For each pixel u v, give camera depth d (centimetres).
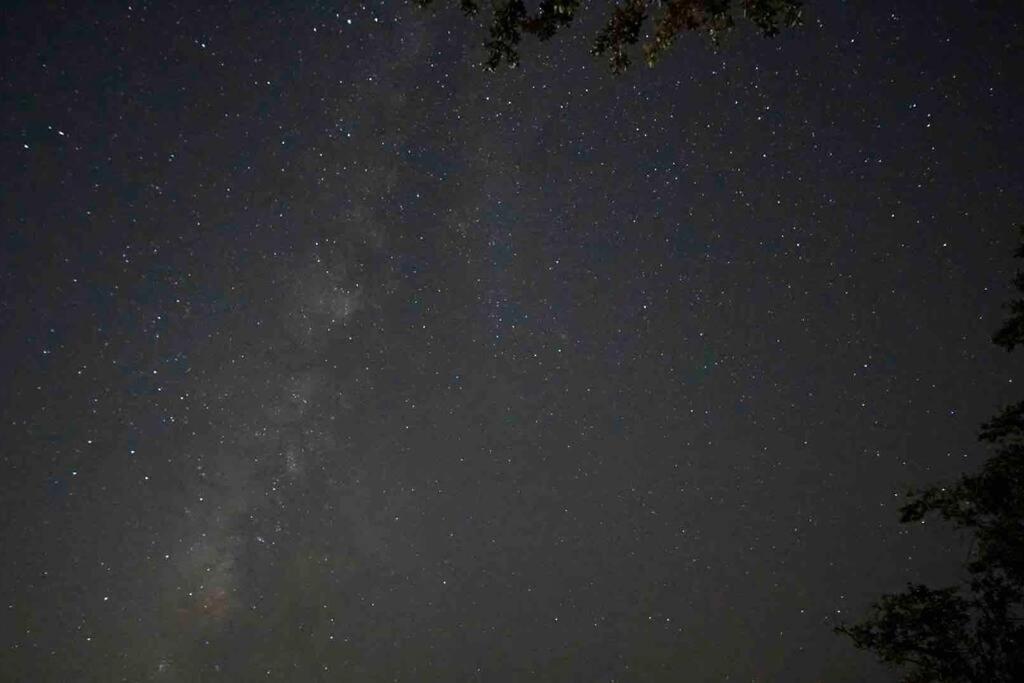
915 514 689
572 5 477
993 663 628
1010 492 632
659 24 464
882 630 684
